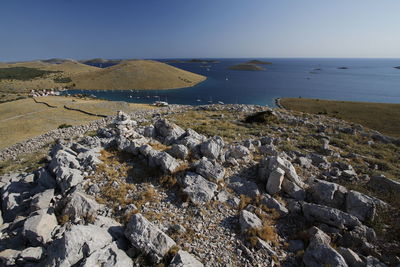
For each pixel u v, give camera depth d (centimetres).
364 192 1194
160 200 1080
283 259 803
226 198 1109
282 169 1208
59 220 929
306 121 3259
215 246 839
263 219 980
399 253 808
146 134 1925
